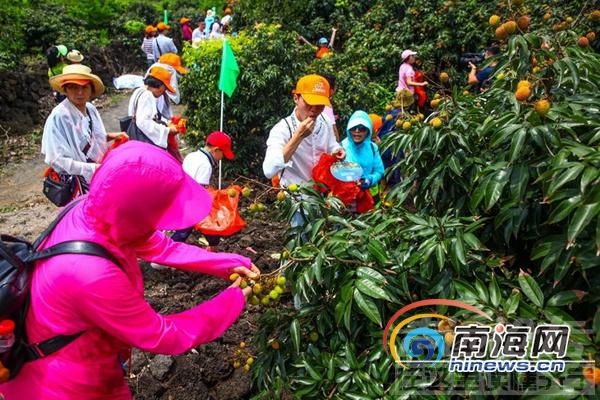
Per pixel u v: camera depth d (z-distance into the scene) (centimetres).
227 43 464
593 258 159
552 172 163
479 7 834
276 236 450
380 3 940
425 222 200
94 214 149
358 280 190
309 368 203
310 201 238
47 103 888
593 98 208
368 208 340
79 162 323
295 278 212
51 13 1137
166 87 446
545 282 190
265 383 226
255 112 565
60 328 154
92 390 164
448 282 189
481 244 197
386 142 257
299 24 956
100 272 146
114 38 1280
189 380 281
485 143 227
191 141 621
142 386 276
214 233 353
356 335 209
